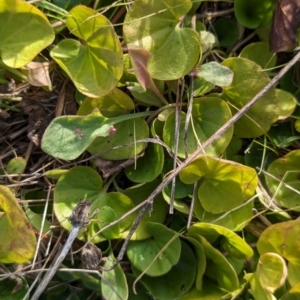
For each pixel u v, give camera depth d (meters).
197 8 0.16
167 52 0.15
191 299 0.15
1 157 0.16
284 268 0.14
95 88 0.15
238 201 0.15
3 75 0.15
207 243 0.15
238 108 0.16
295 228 0.14
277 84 0.17
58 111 0.16
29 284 0.16
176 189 0.16
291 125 0.16
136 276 0.15
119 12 0.16
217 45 0.17
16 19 0.14
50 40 0.14
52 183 0.16
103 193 0.16
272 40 0.16
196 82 0.16
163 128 0.15
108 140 0.15
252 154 0.16
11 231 0.14
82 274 0.15
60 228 0.16
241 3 0.16
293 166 0.16
